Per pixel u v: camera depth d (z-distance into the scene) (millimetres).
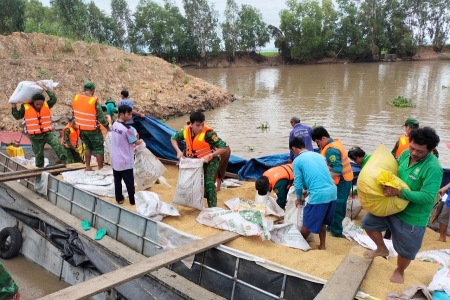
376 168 3975
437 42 70750
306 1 65812
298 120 9047
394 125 18391
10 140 12633
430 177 3773
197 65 68312
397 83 34781
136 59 26531
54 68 22125
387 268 4648
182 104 23531
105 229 6570
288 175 6617
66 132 9508
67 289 4109
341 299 3877
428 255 5285
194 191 6191
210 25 67500
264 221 5492
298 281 4582
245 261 4984
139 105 22062
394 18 67750
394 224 4086
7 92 19516
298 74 47188
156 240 5805
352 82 36656
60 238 6816
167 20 67500
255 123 20016
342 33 67438
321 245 5508
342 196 6035
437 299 4008
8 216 8156
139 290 5488
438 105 23219
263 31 69125
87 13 60594
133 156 6555
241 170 8828
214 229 5840
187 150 6465
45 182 7789
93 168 8609
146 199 6312
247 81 40688
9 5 34000
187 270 5566
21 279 6992
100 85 22672
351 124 18875
